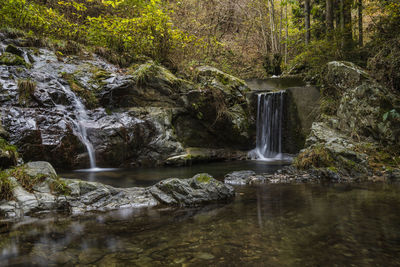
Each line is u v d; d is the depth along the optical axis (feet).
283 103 28.27
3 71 20.15
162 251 6.39
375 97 20.85
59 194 10.57
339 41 29.71
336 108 24.35
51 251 6.48
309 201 10.96
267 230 7.68
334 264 5.62
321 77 27.37
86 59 26.94
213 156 26.11
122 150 21.94
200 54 39.83
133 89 24.20
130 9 33.96
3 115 17.26
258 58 56.80
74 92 22.15
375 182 14.57
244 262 5.76
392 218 8.55
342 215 8.95
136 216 9.30
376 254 6.05
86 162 20.16
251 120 29.50
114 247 6.66
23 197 9.97
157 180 16.03
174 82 26.76
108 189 11.45
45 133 18.33
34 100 19.51
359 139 20.70
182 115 26.71
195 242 6.89
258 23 58.13
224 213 9.50
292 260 5.82
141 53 31.96
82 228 8.12
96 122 21.75
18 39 25.40
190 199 11.04
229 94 28.63
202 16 50.96
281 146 28.37
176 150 23.86
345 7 31.81
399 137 19.19
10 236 7.52
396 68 21.48
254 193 12.71
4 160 12.55
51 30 28.86
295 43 49.49
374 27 25.32
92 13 36.42
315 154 17.58
